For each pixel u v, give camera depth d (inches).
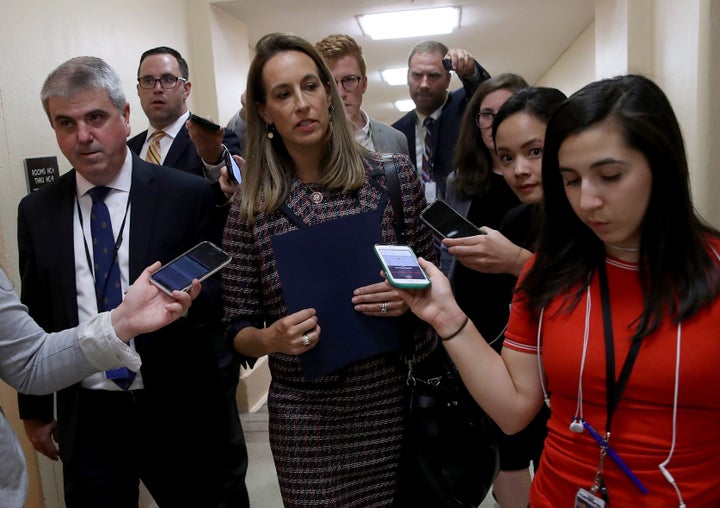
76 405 59.6
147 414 61.1
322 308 48.8
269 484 101.3
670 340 30.4
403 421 52.6
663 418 30.9
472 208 71.9
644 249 31.7
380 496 52.7
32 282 62.0
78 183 62.2
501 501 66.0
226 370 82.8
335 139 52.7
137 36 108.8
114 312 42.1
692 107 100.2
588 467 33.3
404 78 282.7
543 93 53.5
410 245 53.9
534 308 36.0
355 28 179.3
